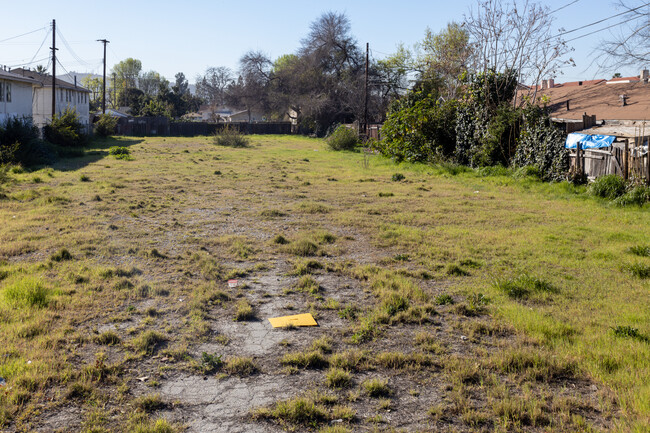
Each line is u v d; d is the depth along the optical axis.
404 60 60.16
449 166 22.77
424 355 5.03
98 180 18.34
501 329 5.71
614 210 13.52
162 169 22.75
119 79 109.81
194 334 5.49
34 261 7.98
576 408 4.09
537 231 10.91
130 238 9.73
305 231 10.79
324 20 61.41
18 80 28.67
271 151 36.81
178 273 7.66
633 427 3.72
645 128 16.08
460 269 7.99
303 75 62.28
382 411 4.06
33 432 3.63
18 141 23.59
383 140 28.72
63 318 5.73
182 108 83.94
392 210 13.47
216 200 14.70
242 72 68.38
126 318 5.82
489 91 24.06
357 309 6.39
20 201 13.31
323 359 4.92
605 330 5.62
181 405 4.12
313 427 3.82
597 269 8.14
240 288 7.16
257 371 4.74
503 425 3.82
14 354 4.75
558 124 21.09
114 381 4.41
